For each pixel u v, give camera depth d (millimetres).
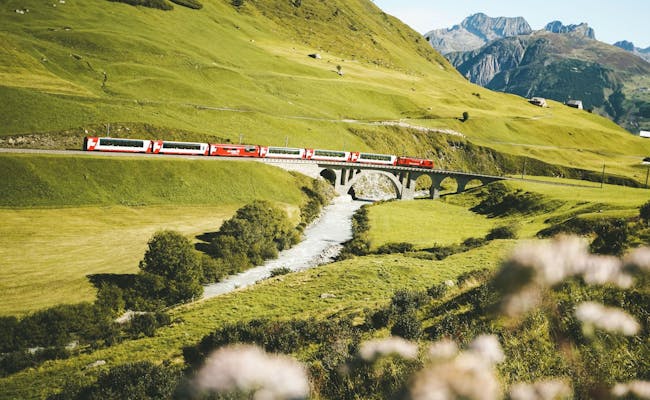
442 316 21516
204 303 45719
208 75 188750
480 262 52375
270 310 40438
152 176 89562
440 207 125938
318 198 116500
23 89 111375
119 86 152125
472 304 19297
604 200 96938
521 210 109000
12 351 36719
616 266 4180
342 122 183625
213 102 162500
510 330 8797
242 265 65188
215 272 59938
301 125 163500
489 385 3443
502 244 61625
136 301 47469
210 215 84375
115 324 41250
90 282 50875
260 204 80188
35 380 30578
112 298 45812
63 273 52375
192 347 29938
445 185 180875
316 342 24781
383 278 47781
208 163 100438
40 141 96875
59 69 149250
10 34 158750
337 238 88625
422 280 46656
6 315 41812
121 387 22203
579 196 107625
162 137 116125
